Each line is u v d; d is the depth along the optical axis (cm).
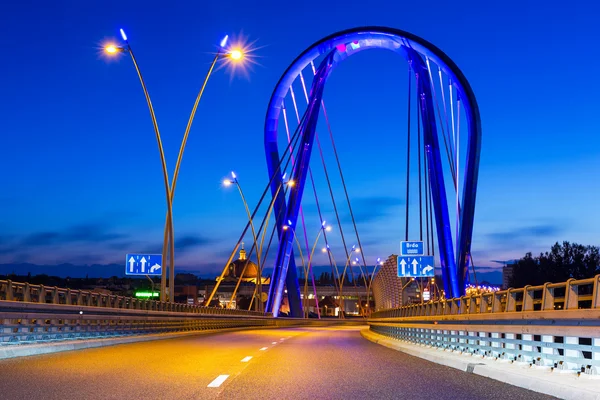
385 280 5869
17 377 1290
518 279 12581
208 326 5238
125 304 3231
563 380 1121
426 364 1783
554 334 1278
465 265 7100
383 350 2547
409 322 3039
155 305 3841
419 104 8319
